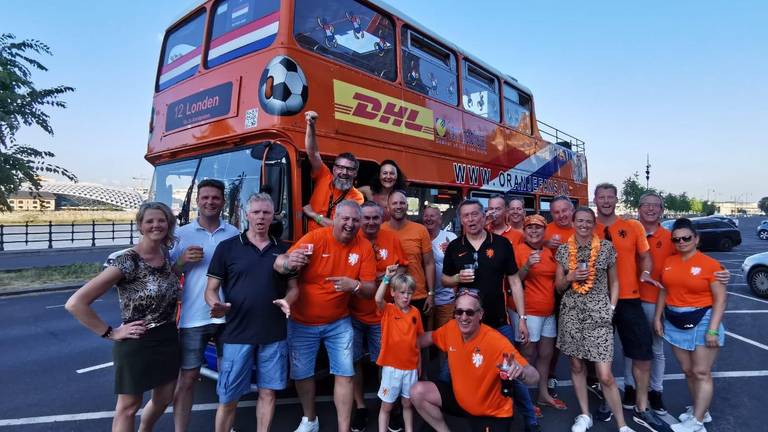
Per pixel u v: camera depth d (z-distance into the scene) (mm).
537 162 9258
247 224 4184
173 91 5422
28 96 11445
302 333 3486
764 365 5633
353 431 3830
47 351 6180
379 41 5297
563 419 4098
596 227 4137
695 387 3787
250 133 4242
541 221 4086
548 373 4500
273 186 3994
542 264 4125
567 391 4863
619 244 3977
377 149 5008
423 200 5859
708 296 3711
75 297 2568
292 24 4238
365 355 4039
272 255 3217
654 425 3826
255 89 4277
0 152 11328
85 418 4098
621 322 3963
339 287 3270
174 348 2957
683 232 3713
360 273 3457
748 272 10828
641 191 47469
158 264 2881
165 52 5871
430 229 4707
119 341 2756
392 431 3824
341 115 4586
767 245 26719
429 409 3469
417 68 5891
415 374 3564
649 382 4215
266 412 3230
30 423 3990
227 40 4773
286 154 4012
